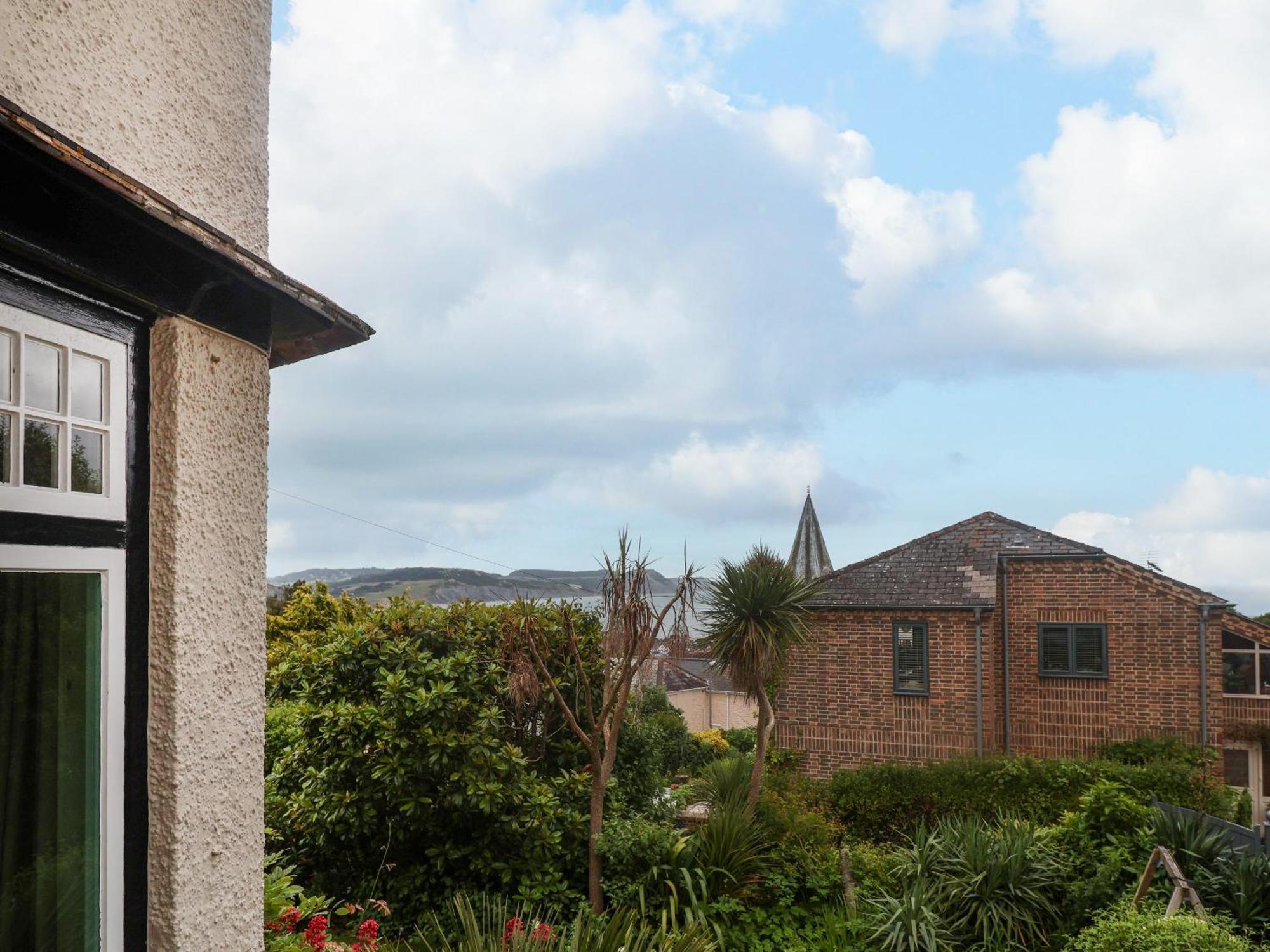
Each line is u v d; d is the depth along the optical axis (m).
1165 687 17.00
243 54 2.71
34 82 1.89
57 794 1.73
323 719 8.73
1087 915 8.27
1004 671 17.80
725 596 11.09
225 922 2.12
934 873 9.25
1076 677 17.50
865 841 12.91
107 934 1.80
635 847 8.58
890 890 9.31
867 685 18.02
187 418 2.04
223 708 2.15
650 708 20.98
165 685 1.96
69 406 1.76
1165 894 8.21
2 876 1.61
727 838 9.20
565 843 8.88
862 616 18.17
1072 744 17.30
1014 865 8.88
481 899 8.16
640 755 10.16
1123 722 17.11
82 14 2.04
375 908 7.96
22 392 1.66
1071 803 13.32
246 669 2.25
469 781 8.20
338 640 9.20
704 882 8.53
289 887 4.21
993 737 17.45
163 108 2.32
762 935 8.54
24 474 1.66
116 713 1.86
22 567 1.64
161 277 1.97
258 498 2.33
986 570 18.20
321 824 8.35
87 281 1.78
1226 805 13.12
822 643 18.31
